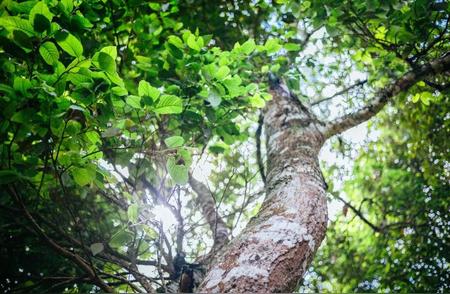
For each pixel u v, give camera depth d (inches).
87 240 118.6
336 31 117.8
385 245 224.4
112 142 95.5
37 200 81.6
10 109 65.2
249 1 167.0
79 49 63.6
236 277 57.5
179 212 115.0
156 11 138.7
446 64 128.2
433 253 209.5
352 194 246.8
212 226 131.0
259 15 170.1
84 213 120.6
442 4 111.2
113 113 74.4
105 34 129.1
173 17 148.8
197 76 92.1
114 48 64.3
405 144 219.6
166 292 89.8
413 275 211.8
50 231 118.4
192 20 157.9
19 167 78.7
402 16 118.0
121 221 110.5
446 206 208.8
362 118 126.8
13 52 66.2
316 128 119.6
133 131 94.1
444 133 193.3
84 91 68.6
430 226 213.9
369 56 144.8
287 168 94.1
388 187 236.1
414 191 225.0
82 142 79.7
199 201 146.8
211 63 88.0
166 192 112.8
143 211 85.7
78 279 96.5
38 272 129.2
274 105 132.0
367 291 226.1
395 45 125.0
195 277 93.8
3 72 73.9
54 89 65.6
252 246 64.0
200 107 96.5
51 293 119.6
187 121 99.3
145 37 126.0
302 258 64.9
